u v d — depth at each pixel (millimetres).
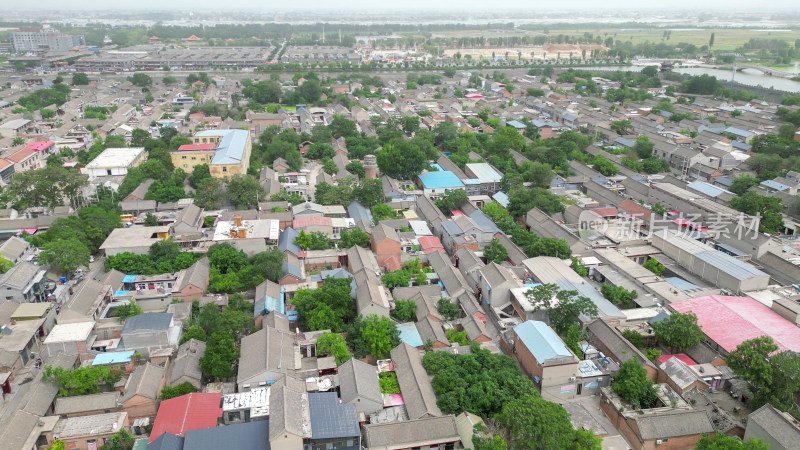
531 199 154125
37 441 74438
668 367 87000
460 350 90938
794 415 76188
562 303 95500
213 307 98250
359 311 98875
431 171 181750
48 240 128375
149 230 132000
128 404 79375
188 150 186625
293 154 198500
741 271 112375
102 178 173250
